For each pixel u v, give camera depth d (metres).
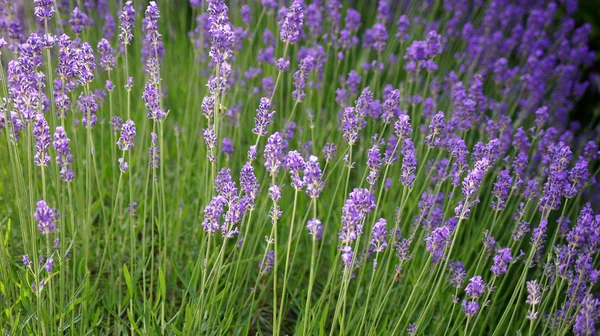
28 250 1.03
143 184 1.28
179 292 1.15
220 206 0.96
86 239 1.07
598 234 0.99
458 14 1.58
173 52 1.69
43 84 1.00
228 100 1.32
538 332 1.18
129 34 1.04
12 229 1.17
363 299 1.16
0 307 1.01
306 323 0.98
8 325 1.02
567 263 1.01
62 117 1.01
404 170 1.03
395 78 1.42
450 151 1.14
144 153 1.29
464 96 1.22
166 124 1.42
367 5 1.84
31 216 0.96
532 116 1.49
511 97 1.50
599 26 1.79
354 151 1.36
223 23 1.01
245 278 1.16
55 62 1.34
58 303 1.04
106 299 1.08
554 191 1.04
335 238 1.19
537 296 0.96
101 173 1.25
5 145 1.18
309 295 0.95
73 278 1.00
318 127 1.35
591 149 1.21
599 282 1.24
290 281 1.19
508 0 1.76
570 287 1.04
